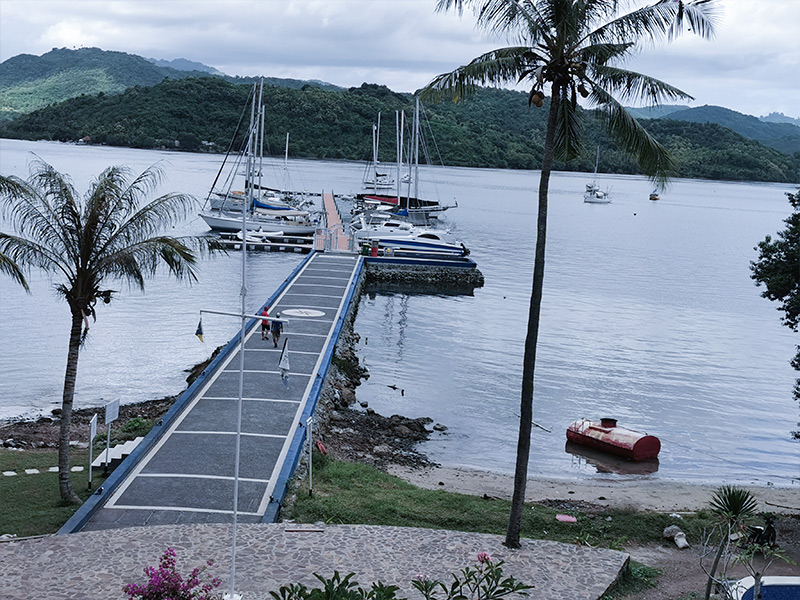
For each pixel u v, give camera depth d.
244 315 17.67
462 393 41.41
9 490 24.36
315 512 22.03
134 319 54.53
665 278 86.69
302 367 35.97
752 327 63.22
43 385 39.53
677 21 17.17
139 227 23.64
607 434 34.31
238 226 93.62
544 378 45.09
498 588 16.98
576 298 71.44
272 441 26.58
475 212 155.00
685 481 31.55
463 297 70.12
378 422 35.34
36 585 16.25
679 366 49.72
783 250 30.72
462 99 19.70
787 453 35.78
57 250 23.34
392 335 54.03
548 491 29.20
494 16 18.33
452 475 29.95
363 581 17.08
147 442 25.47
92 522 20.08
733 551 21.11
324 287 57.38
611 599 17.44
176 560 17.59
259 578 16.97
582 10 17.84
